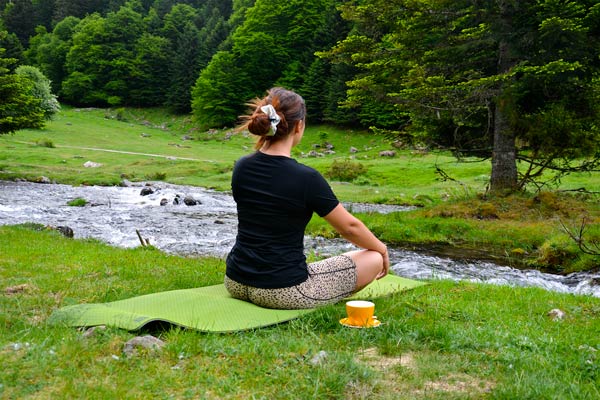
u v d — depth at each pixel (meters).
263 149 4.25
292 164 4.14
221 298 4.62
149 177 34.75
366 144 58.91
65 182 31.44
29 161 41.06
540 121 15.55
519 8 15.86
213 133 72.00
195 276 6.53
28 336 3.67
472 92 15.75
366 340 3.83
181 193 26.75
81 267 7.00
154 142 63.19
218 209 21.02
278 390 2.94
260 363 3.30
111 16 102.38
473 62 17.38
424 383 3.12
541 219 14.48
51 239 9.95
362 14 17.11
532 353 3.70
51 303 4.97
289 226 4.18
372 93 17.41
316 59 70.06
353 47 17.56
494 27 15.61
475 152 18.72
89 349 3.35
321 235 14.20
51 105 67.00
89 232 14.20
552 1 15.06
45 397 2.73
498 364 3.47
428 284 6.27
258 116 4.05
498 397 2.94
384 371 3.29
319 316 4.20
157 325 4.04
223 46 92.94
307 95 69.06
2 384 2.82
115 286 5.82
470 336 4.00
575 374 3.35
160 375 3.06
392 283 6.07
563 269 10.59
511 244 12.93
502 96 15.50
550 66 14.05
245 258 4.30
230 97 77.56
